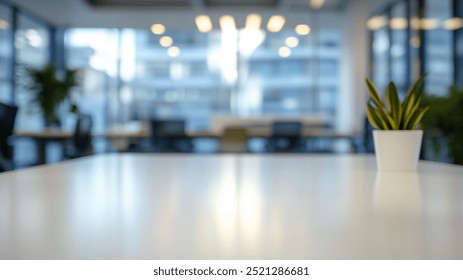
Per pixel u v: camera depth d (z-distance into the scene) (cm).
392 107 98
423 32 538
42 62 738
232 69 815
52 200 55
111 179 82
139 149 528
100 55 798
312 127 551
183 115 823
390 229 39
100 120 800
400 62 599
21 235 36
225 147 458
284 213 47
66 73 578
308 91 806
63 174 91
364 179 82
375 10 665
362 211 48
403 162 96
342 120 754
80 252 32
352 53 690
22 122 652
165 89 819
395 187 69
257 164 121
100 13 682
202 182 77
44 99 550
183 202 54
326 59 802
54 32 772
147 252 32
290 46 807
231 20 612
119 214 46
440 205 52
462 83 450
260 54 812
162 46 825
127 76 809
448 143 251
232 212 47
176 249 33
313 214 46
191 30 802
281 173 94
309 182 77
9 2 613
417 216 45
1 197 58
